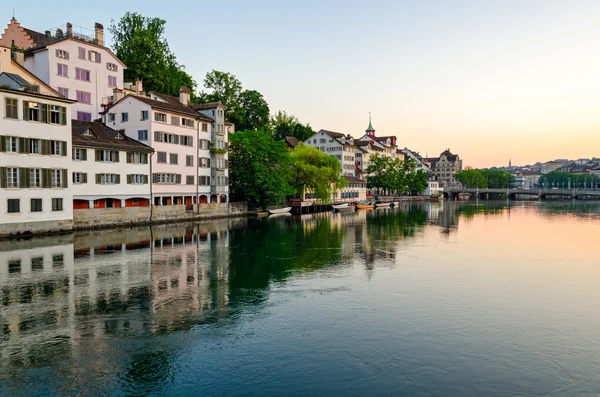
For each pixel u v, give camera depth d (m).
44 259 34.81
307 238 50.62
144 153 60.44
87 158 53.22
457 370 16.81
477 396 15.02
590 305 25.05
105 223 54.00
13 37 72.31
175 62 93.62
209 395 14.86
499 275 32.31
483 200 182.50
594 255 41.25
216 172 72.88
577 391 15.38
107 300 24.62
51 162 46.94
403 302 25.17
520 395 15.11
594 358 17.98
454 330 20.86
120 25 87.81
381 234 56.12
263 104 110.19
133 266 33.09
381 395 15.00
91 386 15.28
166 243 44.25
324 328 20.84
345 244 46.41
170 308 23.45
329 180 96.62
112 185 56.25
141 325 20.88
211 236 50.38
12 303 23.81
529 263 37.06
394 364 17.22
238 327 20.83
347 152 143.88
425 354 18.14
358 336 19.94
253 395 14.89
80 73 67.19
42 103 45.84
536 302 25.52
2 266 32.25
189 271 31.92
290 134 150.88
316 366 16.95
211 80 102.31
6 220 43.28
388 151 183.75
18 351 17.86
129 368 16.58
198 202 69.69
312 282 29.41
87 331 20.05
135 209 57.97
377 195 154.88
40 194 46.06
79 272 30.84
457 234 57.31
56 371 16.25
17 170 43.81
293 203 94.94
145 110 61.44
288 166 89.06
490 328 21.17
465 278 31.22
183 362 17.14
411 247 45.25
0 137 42.34
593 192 171.12
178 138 65.94
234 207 77.38
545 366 17.23
